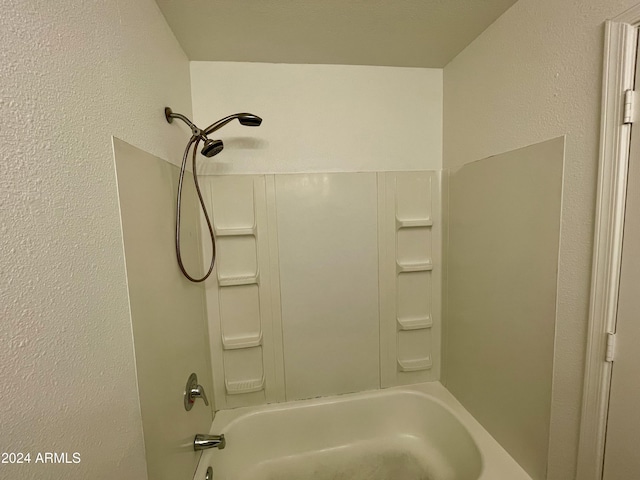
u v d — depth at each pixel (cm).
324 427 164
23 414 42
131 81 82
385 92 160
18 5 45
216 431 146
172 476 96
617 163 77
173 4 105
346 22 120
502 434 128
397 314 171
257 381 162
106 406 61
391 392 170
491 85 124
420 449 163
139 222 81
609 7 77
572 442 94
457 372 160
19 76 44
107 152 67
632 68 74
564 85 91
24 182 44
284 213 157
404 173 164
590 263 85
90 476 55
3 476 39
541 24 98
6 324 40
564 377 96
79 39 59
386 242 166
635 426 78
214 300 155
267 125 152
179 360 108
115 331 66
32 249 45
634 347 77
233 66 148
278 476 153
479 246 136
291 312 162
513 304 117
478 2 109
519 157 110
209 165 149
